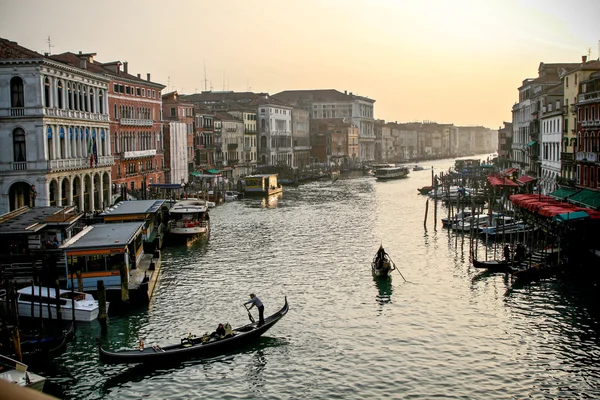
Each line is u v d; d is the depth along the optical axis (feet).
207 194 257.55
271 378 72.13
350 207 242.78
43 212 126.21
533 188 234.38
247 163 384.06
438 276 120.16
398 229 182.70
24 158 146.61
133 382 71.05
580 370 73.72
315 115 572.51
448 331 87.40
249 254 144.05
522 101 307.99
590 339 83.61
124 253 98.84
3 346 72.95
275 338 84.99
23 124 145.48
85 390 69.15
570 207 132.16
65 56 200.03
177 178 277.03
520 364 75.56
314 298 104.94
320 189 333.83
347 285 113.60
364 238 166.20
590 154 152.25
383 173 409.49
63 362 76.18
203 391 69.05
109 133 195.00
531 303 100.17
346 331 87.81
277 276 121.19
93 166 175.83
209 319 93.71
